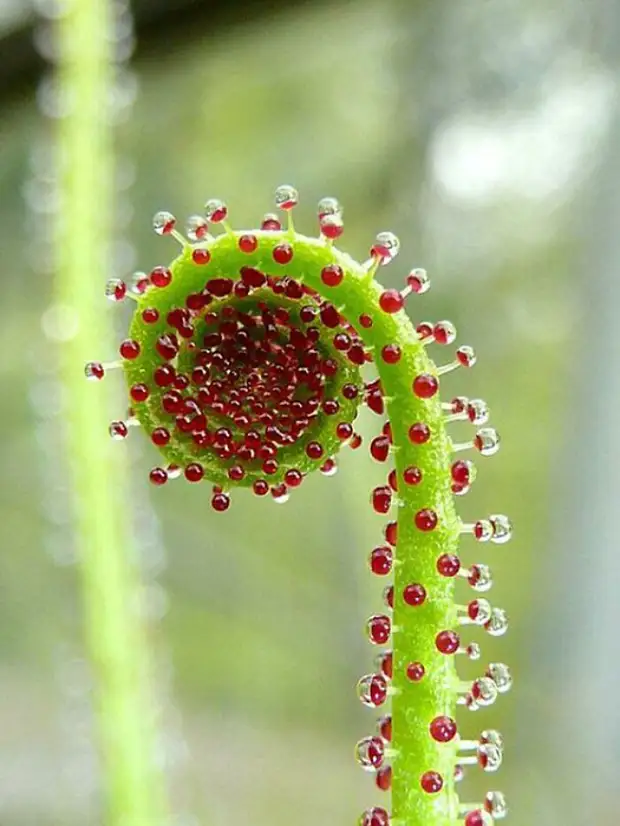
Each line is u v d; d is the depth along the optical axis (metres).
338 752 0.29
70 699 0.13
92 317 0.12
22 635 0.28
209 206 0.08
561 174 0.27
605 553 0.24
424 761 0.08
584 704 0.24
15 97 0.14
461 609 0.08
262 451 0.08
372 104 0.28
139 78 0.15
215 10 0.14
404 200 0.28
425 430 0.08
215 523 0.32
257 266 0.08
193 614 0.31
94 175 0.12
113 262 0.12
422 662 0.08
